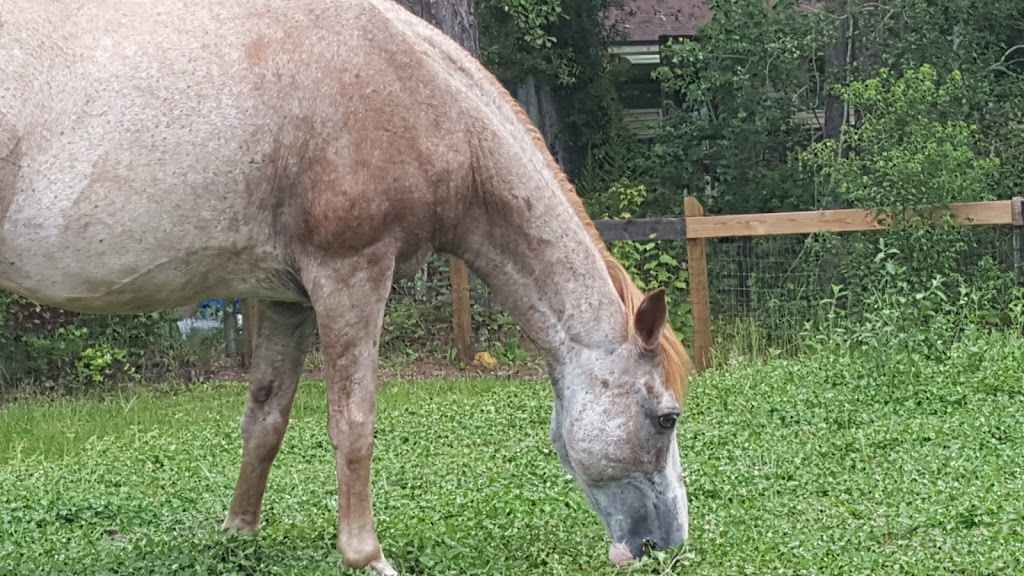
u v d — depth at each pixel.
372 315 5.90
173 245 5.68
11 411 12.34
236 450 9.62
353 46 5.80
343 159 5.73
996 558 5.98
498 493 7.54
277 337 6.59
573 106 22.69
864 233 14.28
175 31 5.65
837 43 19.34
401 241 5.93
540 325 6.29
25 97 5.41
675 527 6.21
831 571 5.91
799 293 14.56
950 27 18.70
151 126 5.54
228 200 5.69
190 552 6.28
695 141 19.66
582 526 7.06
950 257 13.72
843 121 18.95
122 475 8.73
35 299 5.85
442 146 5.92
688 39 21.50
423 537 6.58
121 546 6.72
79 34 5.54
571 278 6.24
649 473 6.19
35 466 9.25
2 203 5.43
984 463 8.09
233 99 5.63
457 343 14.93
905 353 11.39
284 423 6.70
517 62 21.66
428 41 6.11
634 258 15.12
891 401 10.42
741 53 18.86
